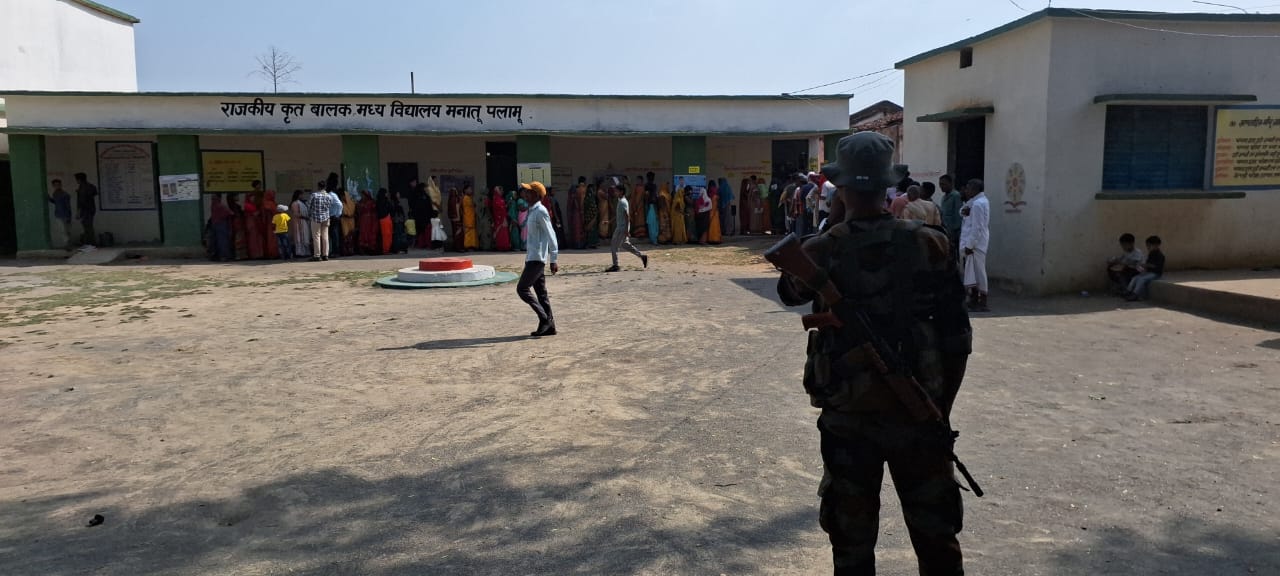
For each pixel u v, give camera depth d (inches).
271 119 823.7
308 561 159.2
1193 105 478.3
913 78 598.5
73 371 330.0
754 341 362.9
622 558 157.5
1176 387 275.0
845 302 113.8
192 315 470.0
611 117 874.8
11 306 511.5
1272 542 159.6
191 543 168.9
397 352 356.5
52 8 984.3
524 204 859.4
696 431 237.8
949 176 478.9
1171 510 175.9
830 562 154.6
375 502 189.0
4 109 863.1
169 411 270.5
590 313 446.6
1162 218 481.4
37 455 229.1
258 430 248.5
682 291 524.7
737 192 1023.0
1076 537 163.8
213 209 794.2
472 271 587.8
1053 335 363.9
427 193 876.0
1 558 162.4
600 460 214.5
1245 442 218.8
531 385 295.6
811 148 1019.3
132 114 808.3
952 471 118.5
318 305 501.0
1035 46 465.1
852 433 116.2
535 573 152.3
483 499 189.3
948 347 116.3
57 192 850.8
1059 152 462.0
